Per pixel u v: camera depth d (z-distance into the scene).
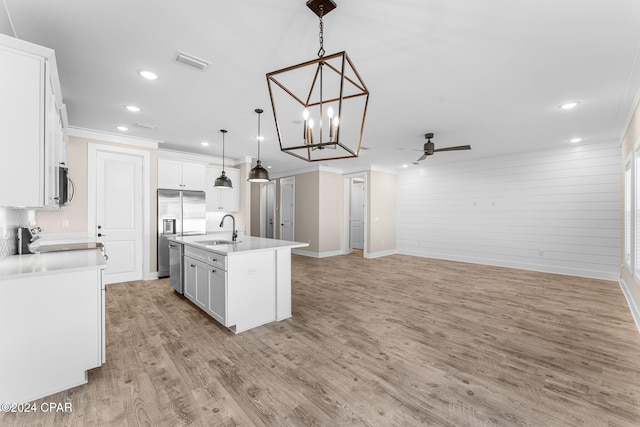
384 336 2.70
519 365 2.19
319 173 7.43
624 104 3.25
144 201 4.80
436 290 4.28
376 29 1.97
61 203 2.57
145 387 1.89
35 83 1.72
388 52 2.25
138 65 2.44
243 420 1.60
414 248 7.80
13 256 2.36
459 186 6.87
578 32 1.98
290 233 8.21
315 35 2.05
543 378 2.02
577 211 5.22
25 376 1.73
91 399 1.77
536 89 2.88
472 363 2.22
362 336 2.70
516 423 1.58
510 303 3.67
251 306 2.89
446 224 7.11
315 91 2.93
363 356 2.32
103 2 1.71
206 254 3.12
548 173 5.55
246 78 2.68
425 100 3.17
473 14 1.82
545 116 3.66
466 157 6.29
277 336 2.70
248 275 2.87
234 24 1.93
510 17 1.84
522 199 5.88
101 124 4.01
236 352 2.38
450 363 2.22
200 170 5.60
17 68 1.67
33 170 1.72
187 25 1.93
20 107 1.68
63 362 1.85
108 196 4.48
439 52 2.25
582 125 4.04
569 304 3.63
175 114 3.61
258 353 2.37
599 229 5.00
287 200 8.32
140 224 4.79
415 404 1.74
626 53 2.23
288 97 3.09
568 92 2.95
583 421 1.60
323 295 4.03
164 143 5.11
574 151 5.24
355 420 1.60
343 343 2.55
